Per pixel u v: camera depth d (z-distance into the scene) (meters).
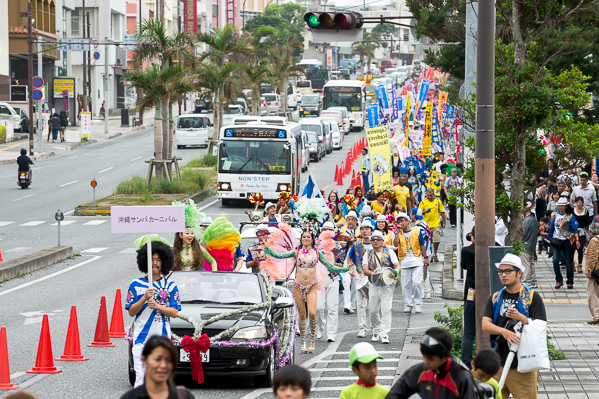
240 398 15.23
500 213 17.23
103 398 15.06
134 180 50.91
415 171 44.78
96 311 23.66
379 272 20.17
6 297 25.73
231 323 15.88
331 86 105.62
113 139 90.75
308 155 65.00
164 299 13.48
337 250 19.42
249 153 47.50
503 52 17.58
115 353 18.94
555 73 35.62
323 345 20.22
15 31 95.69
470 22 20.91
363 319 20.94
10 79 97.75
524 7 18.39
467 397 8.94
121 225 13.79
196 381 16.56
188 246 18.83
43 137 87.75
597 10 18.81
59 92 98.69
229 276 17.36
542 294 25.97
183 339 15.28
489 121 14.31
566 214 26.59
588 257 21.33
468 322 15.81
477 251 14.45
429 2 40.19
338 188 55.16
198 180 53.47
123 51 134.50
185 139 79.81
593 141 17.16
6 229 39.53
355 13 20.48
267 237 20.69
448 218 45.22
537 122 16.98
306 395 8.14
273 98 119.38
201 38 72.19
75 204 47.03
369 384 9.07
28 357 18.44
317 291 20.30
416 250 24.23
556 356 17.45
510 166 17.59
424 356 8.95
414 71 198.62
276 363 16.50
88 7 123.25
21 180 52.91
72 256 33.38
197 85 53.38
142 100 51.59
